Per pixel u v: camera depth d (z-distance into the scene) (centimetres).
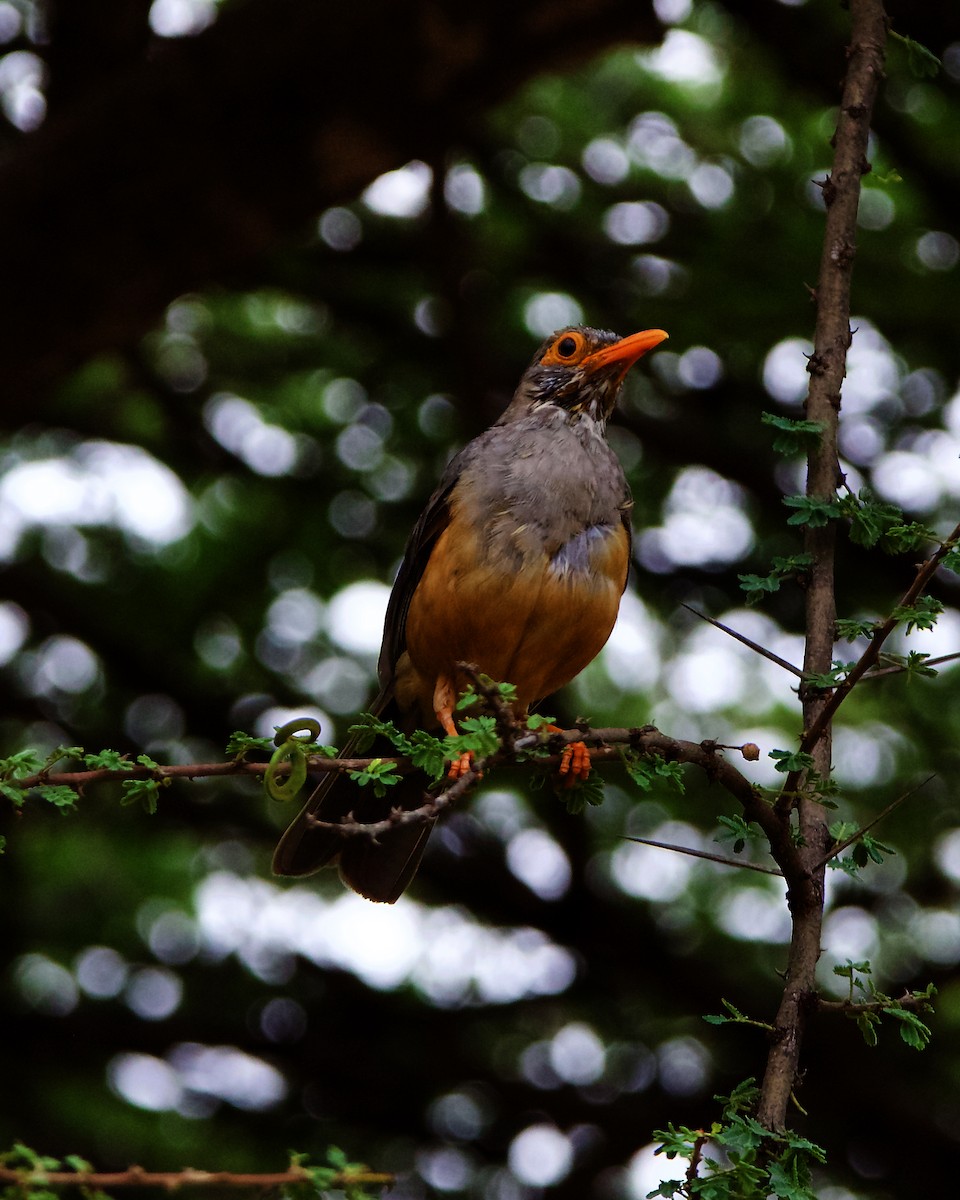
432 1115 1388
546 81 1420
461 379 1343
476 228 1450
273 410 1495
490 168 1410
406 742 534
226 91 1124
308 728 536
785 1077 493
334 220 1440
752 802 524
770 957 1440
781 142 1401
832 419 596
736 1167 453
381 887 866
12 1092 1373
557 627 824
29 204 1128
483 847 1461
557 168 1447
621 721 1435
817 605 574
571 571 819
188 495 1497
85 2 1213
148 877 1498
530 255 1436
